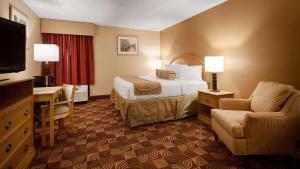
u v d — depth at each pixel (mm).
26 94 2082
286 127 1836
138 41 5910
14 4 2973
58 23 4703
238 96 3229
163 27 5660
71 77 5113
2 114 1455
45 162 1985
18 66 2062
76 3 3506
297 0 2293
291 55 2383
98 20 4844
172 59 5418
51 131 2385
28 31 3613
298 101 1848
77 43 5141
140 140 2576
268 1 2650
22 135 1847
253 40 2910
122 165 1939
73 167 1897
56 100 2877
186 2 3471
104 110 4234
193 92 3658
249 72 3006
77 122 3357
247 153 1848
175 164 1961
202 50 4098
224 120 2055
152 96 3252
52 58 3150
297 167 1883
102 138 2641
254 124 1816
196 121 3445
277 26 2541
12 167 1605
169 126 3162
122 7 3746
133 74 5914
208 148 2326
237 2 3168
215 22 3684
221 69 3182
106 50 5508
